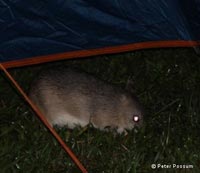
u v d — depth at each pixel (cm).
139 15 160
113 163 151
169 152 155
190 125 169
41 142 159
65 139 160
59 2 162
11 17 164
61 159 153
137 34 166
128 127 168
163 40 164
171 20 156
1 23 165
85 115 169
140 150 156
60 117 168
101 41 171
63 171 148
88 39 171
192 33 154
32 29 168
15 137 162
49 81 167
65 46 172
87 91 168
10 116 172
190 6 150
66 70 170
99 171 149
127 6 159
